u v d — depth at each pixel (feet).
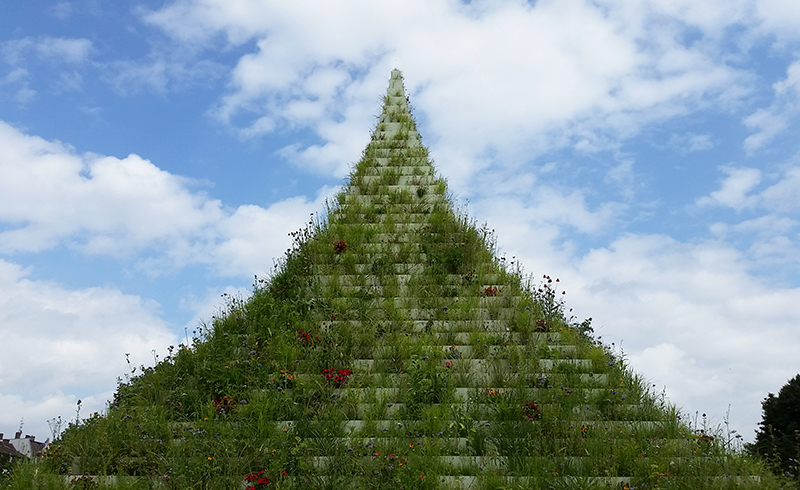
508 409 30.01
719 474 26.45
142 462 27.12
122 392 32.71
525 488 25.08
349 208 49.37
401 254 44.09
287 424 29.35
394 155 55.72
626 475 26.71
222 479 25.82
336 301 38.70
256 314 37.93
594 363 34.35
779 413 36.22
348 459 26.71
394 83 65.05
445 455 27.94
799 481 26.94
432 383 31.65
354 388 32.01
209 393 31.89
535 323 37.50
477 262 43.57
